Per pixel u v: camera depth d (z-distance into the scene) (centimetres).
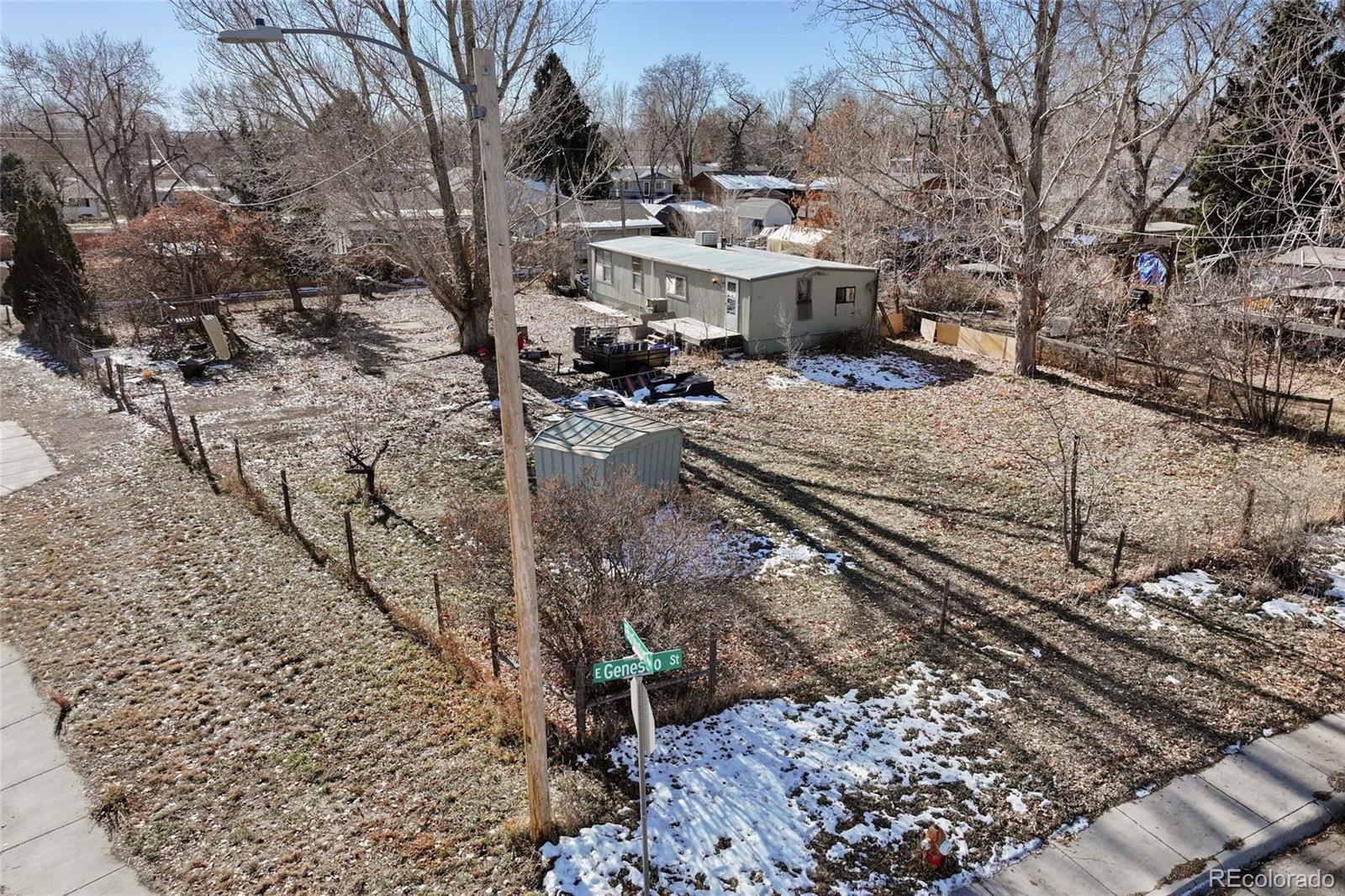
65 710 872
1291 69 1717
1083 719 854
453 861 667
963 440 1709
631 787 749
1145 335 2231
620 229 4556
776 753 797
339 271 3100
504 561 882
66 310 2528
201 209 2862
